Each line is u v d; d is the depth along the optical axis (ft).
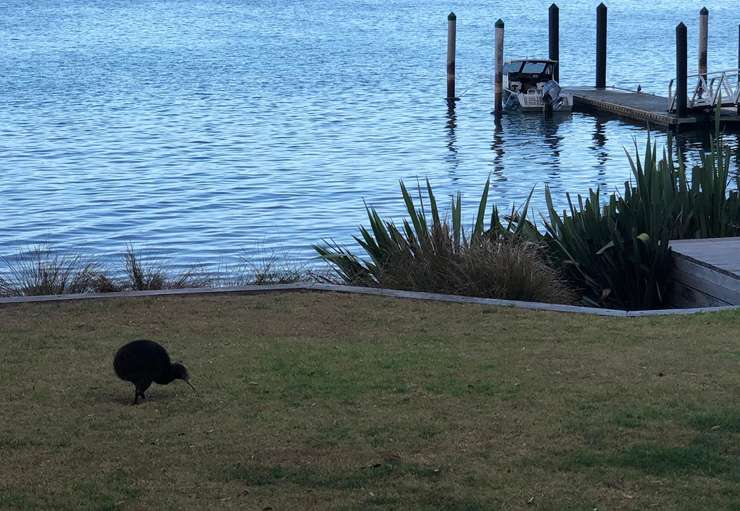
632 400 27.04
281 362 30.96
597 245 46.09
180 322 36.11
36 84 171.12
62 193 86.84
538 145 116.98
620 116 137.59
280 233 73.36
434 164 103.65
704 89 131.34
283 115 137.08
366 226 75.56
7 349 32.63
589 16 348.59
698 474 22.35
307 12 378.12
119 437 24.86
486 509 20.76
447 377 29.35
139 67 198.08
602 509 20.70
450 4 429.38
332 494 21.53
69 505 20.92
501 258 42.06
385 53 225.76
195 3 439.22
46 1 446.19
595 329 34.71
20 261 64.44
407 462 23.17
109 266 63.26
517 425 25.38
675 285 44.50
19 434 24.99
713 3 434.71
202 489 21.77
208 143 113.29
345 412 26.58
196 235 72.64
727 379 28.68
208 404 27.30
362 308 37.88
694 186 51.57
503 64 150.82
